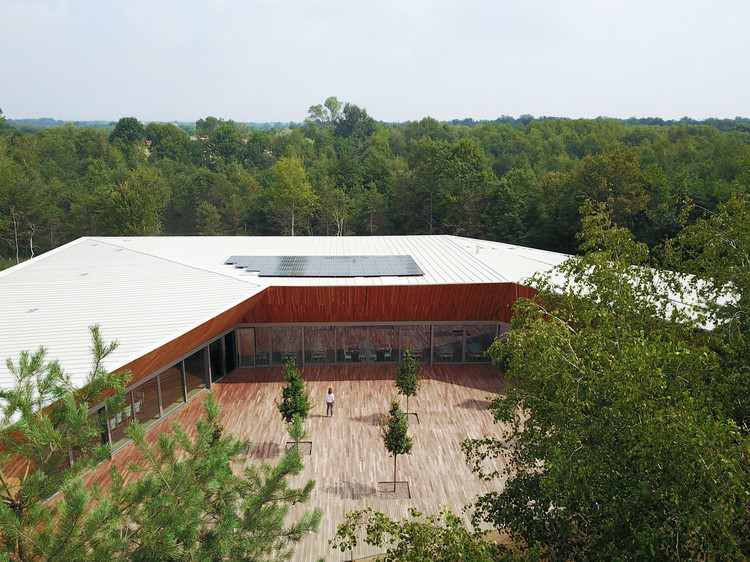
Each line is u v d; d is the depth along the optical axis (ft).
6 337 50.37
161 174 243.19
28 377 23.80
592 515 27.20
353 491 51.13
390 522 26.43
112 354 46.60
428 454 57.82
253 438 61.05
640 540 22.66
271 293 73.46
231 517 26.23
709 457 21.48
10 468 23.41
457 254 93.20
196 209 230.07
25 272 74.64
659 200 140.56
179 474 25.73
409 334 83.46
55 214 185.37
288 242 104.58
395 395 72.90
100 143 298.15
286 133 452.76
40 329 52.49
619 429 25.86
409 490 51.29
